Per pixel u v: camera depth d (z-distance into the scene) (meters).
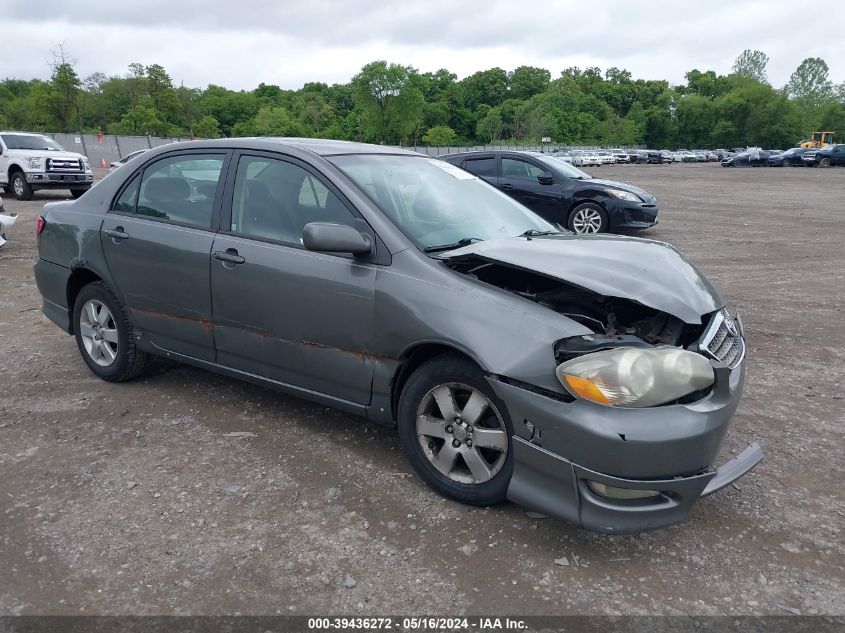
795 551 2.98
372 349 3.40
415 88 109.06
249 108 132.50
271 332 3.78
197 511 3.19
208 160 4.20
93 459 3.67
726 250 11.21
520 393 2.88
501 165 12.84
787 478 3.61
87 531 3.02
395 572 2.77
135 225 4.38
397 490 3.39
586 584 2.72
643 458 2.69
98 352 4.77
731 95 129.62
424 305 3.18
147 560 2.82
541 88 157.25
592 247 3.41
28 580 2.69
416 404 3.30
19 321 6.39
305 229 3.25
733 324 3.43
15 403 4.41
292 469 3.59
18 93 101.75
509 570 2.79
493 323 3.00
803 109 141.38
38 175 17.16
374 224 3.46
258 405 4.43
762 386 4.95
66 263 4.77
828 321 6.77
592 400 2.72
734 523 3.19
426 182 4.08
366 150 4.17
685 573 2.81
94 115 86.12
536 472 2.92
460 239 3.63
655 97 153.62
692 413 2.77
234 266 3.86
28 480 3.45
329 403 3.70
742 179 34.12
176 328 4.26
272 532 3.03
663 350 2.79
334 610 2.55
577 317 3.09
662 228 14.03
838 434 4.14
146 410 4.32
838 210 17.92
